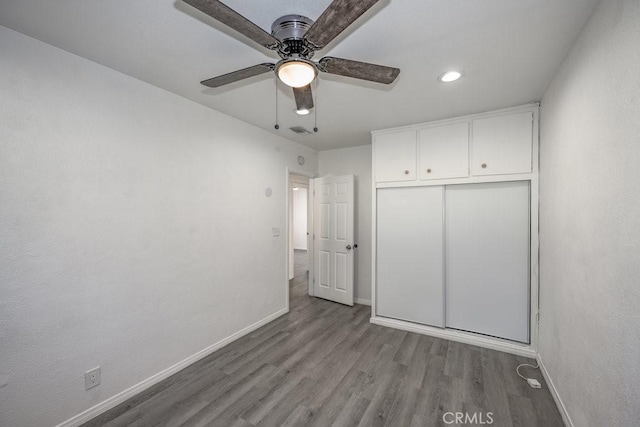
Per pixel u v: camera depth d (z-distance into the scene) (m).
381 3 1.33
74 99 1.77
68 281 1.73
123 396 1.99
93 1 1.32
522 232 2.68
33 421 1.59
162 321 2.26
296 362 2.51
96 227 1.87
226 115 2.86
